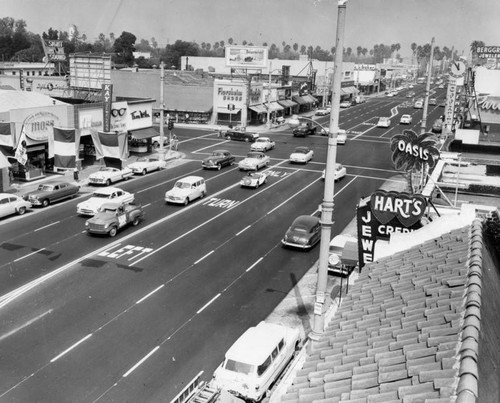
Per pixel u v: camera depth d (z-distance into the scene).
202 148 66.38
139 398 16.83
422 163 21.36
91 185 46.12
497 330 8.48
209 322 22.19
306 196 44.44
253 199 43.12
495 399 6.57
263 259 29.80
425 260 12.50
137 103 59.88
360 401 7.55
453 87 55.50
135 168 50.50
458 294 9.52
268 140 66.12
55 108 48.22
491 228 12.90
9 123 44.22
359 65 184.12
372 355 8.99
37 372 18.00
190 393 15.83
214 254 30.28
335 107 15.27
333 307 23.97
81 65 68.69
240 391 16.42
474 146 38.50
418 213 16.66
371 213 17.31
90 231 32.22
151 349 19.84
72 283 25.39
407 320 9.64
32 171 46.50
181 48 165.38
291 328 20.81
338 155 63.59
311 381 9.11
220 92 87.38
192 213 38.59
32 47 165.38
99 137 49.72
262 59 94.69
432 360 7.73
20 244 30.55
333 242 29.00
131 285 25.52
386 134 82.31
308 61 135.25
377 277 13.01
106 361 18.89
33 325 21.20
